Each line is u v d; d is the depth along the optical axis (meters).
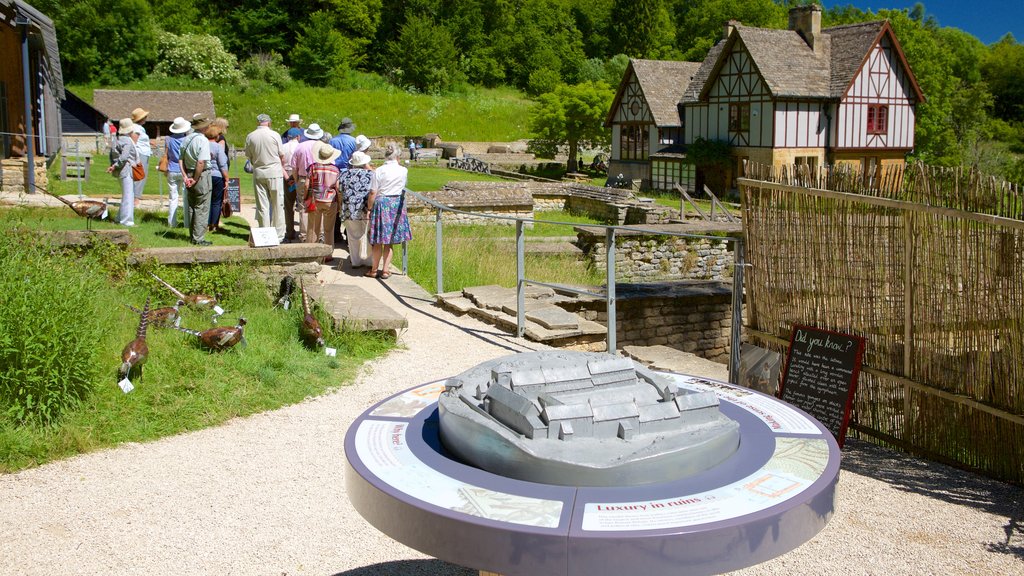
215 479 5.88
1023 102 104.50
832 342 6.76
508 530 2.28
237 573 4.63
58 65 24.42
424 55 82.94
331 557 4.86
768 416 3.26
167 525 5.18
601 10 108.38
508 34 99.44
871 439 6.88
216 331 7.89
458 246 14.52
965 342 6.01
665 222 26.03
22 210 11.59
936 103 59.56
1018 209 5.52
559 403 2.70
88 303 7.23
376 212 11.88
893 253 6.38
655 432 2.71
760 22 102.94
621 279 21.52
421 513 2.41
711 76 44.28
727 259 22.94
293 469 6.07
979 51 111.88
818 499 2.49
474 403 2.86
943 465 6.30
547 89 91.50
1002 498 5.62
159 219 13.30
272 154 12.17
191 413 6.95
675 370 8.58
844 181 6.65
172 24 76.88
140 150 15.46
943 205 5.98
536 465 2.54
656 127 48.50
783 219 7.13
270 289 10.48
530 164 58.16
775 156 41.84
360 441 2.99
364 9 87.56
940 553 4.80
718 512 2.35
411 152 53.50
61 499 5.51
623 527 2.26
